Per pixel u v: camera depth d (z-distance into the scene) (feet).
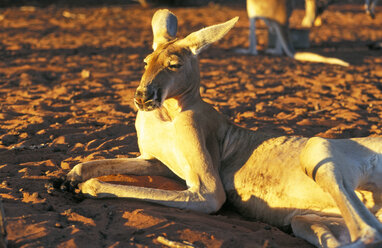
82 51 62.95
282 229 18.48
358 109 37.22
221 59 59.93
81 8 114.42
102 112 34.68
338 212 17.28
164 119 19.70
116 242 14.99
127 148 26.13
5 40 69.56
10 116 32.78
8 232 15.26
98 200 18.29
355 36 85.76
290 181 18.11
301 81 47.83
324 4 73.00
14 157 24.26
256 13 63.21
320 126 32.35
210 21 94.84
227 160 19.93
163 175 20.75
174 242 14.83
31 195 18.52
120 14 105.09
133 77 47.96
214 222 17.21
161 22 20.68
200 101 20.03
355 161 17.20
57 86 43.37
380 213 17.60
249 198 19.01
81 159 24.35
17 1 120.26
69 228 15.65
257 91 42.88
